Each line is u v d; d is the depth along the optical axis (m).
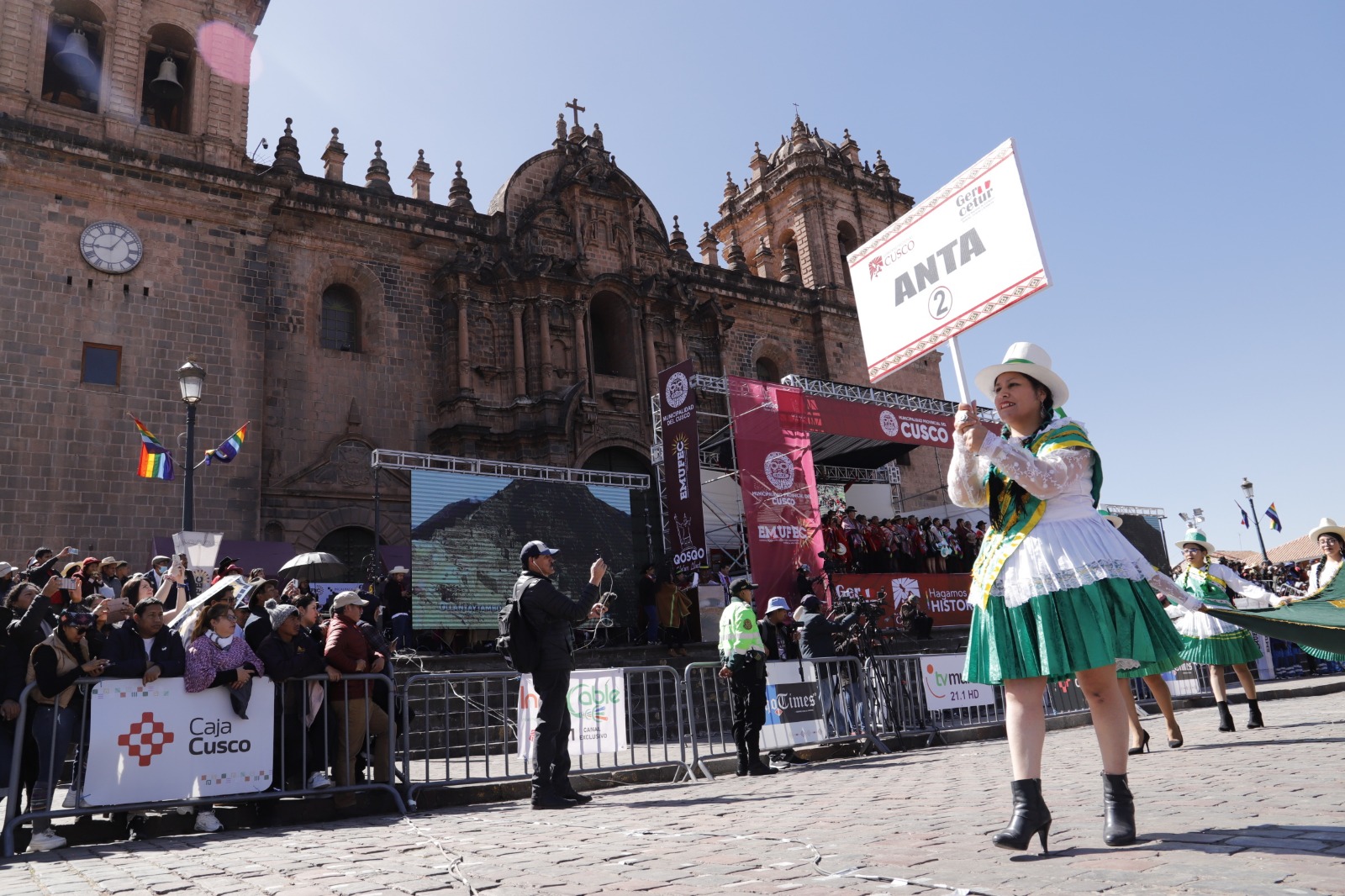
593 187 33.94
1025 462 3.98
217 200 25.75
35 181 23.59
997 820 5.09
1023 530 4.13
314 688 9.12
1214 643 11.64
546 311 31.27
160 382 24.03
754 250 43.88
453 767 12.15
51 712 8.20
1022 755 4.03
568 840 5.83
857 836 4.90
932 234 5.23
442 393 29.86
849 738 13.13
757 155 44.59
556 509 23.73
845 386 28.52
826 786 8.47
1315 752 7.99
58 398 22.72
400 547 26.88
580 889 3.98
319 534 26.30
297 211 28.44
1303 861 3.36
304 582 17.83
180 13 27.27
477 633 21.95
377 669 9.54
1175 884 3.13
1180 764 8.05
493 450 29.44
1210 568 11.20
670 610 22.28
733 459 27.00
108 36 25.95
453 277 30.22
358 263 29.45
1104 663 3.86
